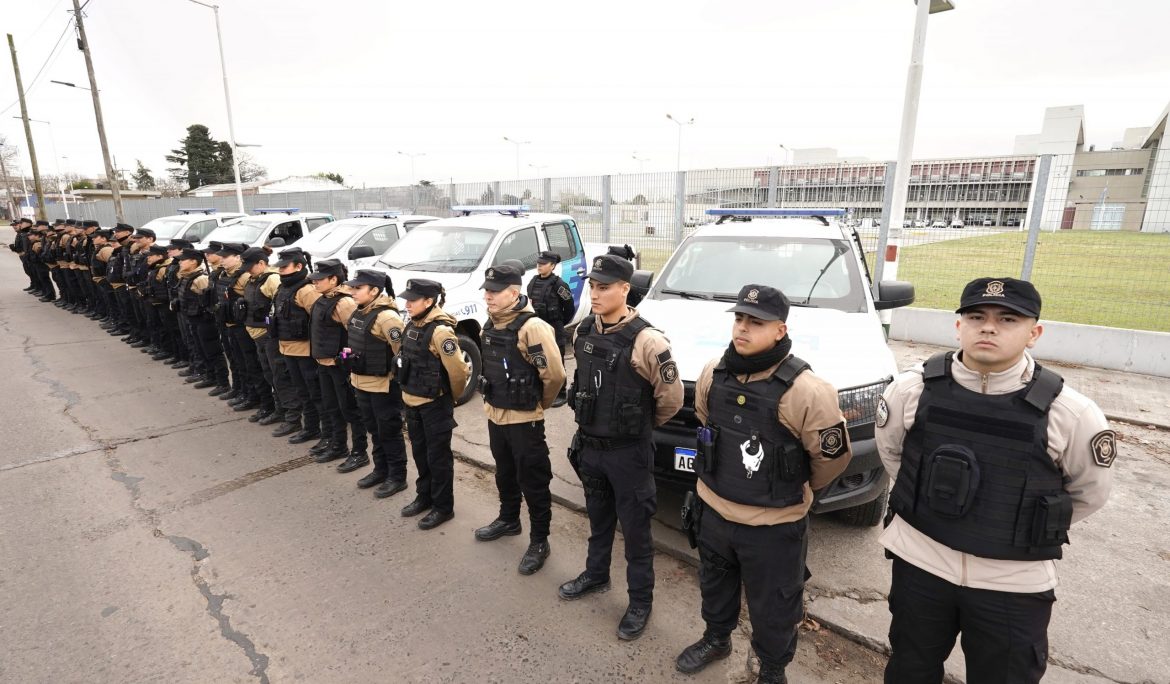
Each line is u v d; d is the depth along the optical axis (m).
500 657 2.53
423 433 3.58
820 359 3.18
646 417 2.54
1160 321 8.40
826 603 2.83
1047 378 1.62
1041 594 1.66
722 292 4.24
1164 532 3.43
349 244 8.35
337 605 2.87
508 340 2.95
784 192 8.69
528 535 3.53
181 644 2.62
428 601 2.91
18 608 2.85
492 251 6.19
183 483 4.19
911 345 7.62
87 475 4.30
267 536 3.50
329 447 4.59
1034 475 1.59
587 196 11.34
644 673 2.44
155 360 7.56
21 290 14.11
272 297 4.90
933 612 1.80
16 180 71.88
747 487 2.07
